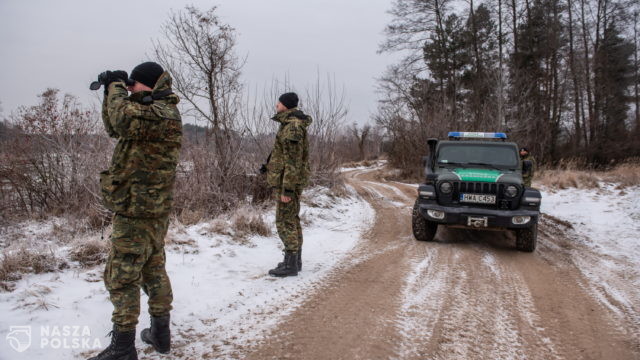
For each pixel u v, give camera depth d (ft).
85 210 24.52
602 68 108.37
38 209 28.02
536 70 98.12
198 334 9.79
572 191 41.09
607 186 43.50
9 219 26.23
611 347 10.14
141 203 7.85
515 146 23.53
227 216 21.58
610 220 28.25
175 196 22.93
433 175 21.94
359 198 38.65
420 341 10.03
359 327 10.66
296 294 12.86
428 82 93.40
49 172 28.07
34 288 10.66
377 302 12.50
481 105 79.77
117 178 7.78
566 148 104.27
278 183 13.84
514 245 21.66
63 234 21.03
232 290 12.75
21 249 12.68
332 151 38.40
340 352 9.28
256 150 27.53
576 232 25.57
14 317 9.35
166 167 8.14
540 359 9.42
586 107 112.06
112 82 7.99
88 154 26.68
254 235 19.29
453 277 15.43
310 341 9.75
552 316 12.00
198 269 14.19
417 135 74.08
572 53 105.81
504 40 100.99
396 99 93.91
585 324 11.50
